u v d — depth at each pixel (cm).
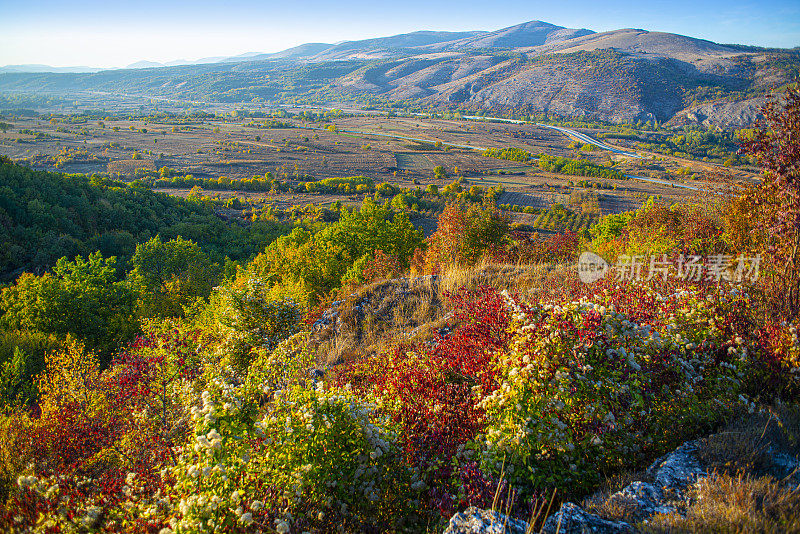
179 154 17250
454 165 16738
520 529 263
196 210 7300
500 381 368
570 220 8150
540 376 326
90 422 518
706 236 998
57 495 333
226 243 5975
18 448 464
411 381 447
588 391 331
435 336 578
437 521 312
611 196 10756
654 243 1035
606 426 326
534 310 376
